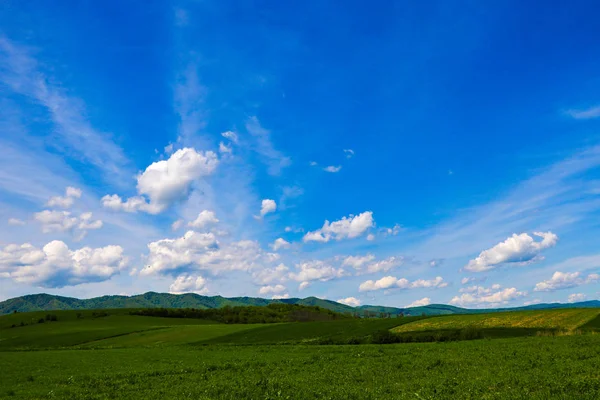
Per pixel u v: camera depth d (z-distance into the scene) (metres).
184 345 82.62
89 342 101.00
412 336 69.06
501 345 47.69
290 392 24.08
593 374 25.34
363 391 23.14
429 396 20.58
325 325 97.81
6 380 37.03
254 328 103.44
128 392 27.75
